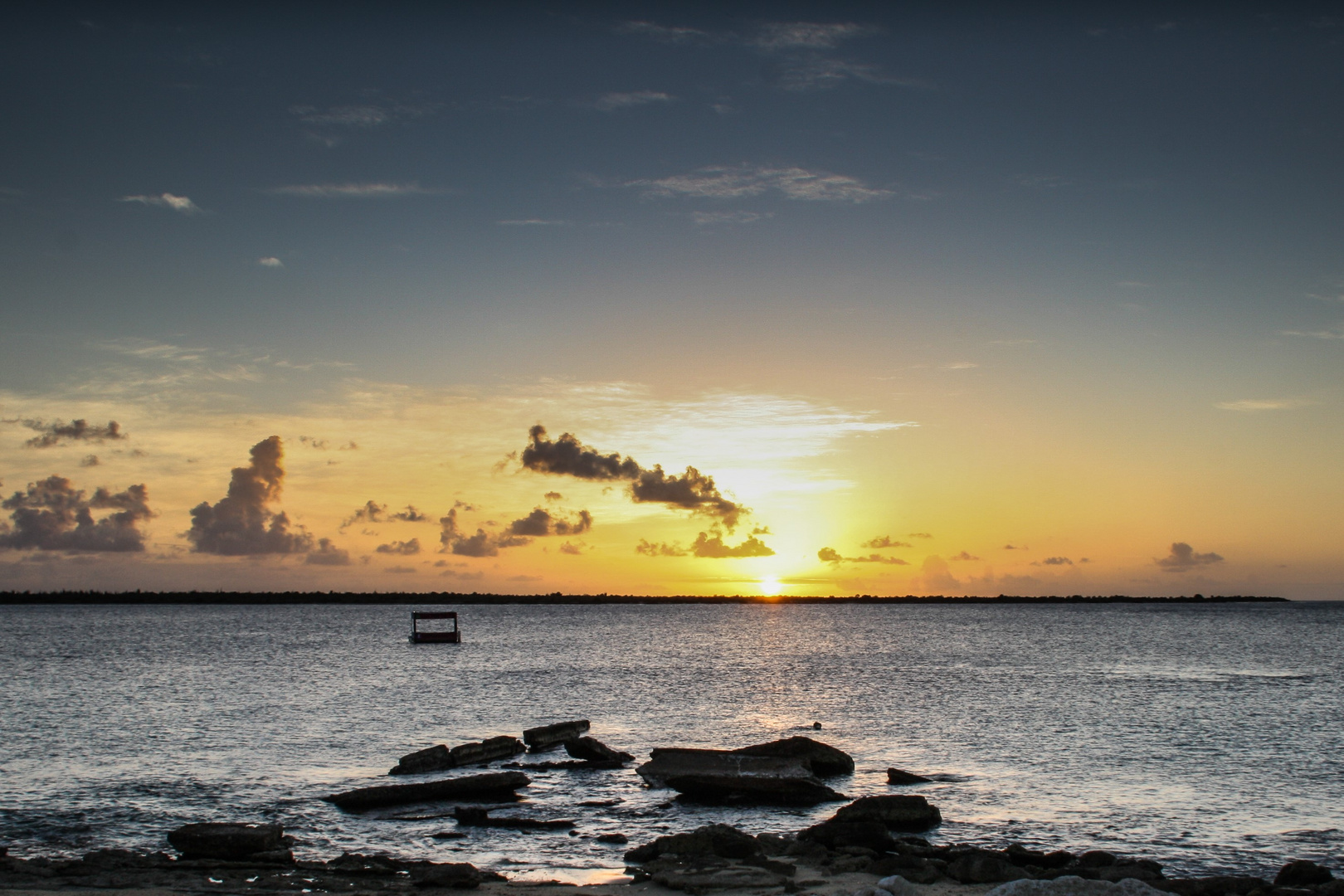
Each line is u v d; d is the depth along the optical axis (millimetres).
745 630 197250
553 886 20938
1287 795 33625
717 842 23344
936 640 152250
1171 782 35594
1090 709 58594
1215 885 20281
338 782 35344
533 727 50875
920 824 28719
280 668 91438
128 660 101125
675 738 47188
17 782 35344
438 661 101562
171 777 36312
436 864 23047
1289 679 78875
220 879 20859
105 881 20281
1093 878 20953
